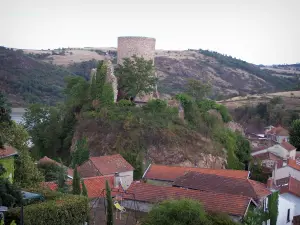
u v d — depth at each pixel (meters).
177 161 63.31
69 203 25.08
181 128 68.31
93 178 43.97
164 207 28.73
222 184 38.88
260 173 71.06
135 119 65.44
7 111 34.59
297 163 68.50
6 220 21.97
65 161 67.81
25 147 35.66
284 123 135.88
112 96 68.94
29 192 26.05
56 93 168.00
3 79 166.12
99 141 63.84
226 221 29.36
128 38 76.62
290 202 42.03
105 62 71.56
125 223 31.95
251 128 137.25
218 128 75.12
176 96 74.38
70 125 73.19
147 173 47.56
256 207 34.84
